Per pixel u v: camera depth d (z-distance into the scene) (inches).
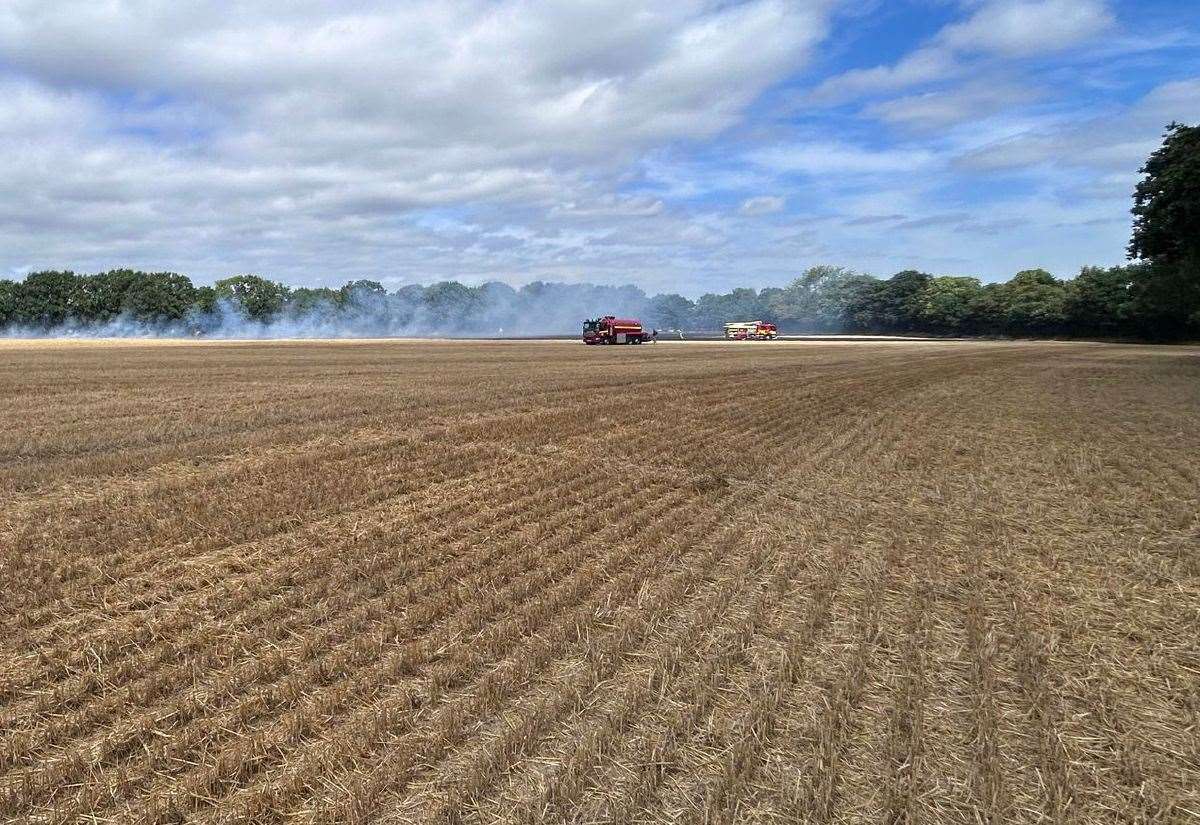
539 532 306.8
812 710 161.9
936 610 223.8
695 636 200.7
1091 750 148.2
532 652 190.9
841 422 646.5
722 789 133.0
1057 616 218.2
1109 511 346.6
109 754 147.2
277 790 135.3
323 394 777.6
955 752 146.3
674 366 1328.7
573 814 127.2
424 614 215.6
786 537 303.9
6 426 543.8
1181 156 1245.1
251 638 200.1
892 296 5157.5
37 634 201.5
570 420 610.2
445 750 147.4
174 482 368.8
